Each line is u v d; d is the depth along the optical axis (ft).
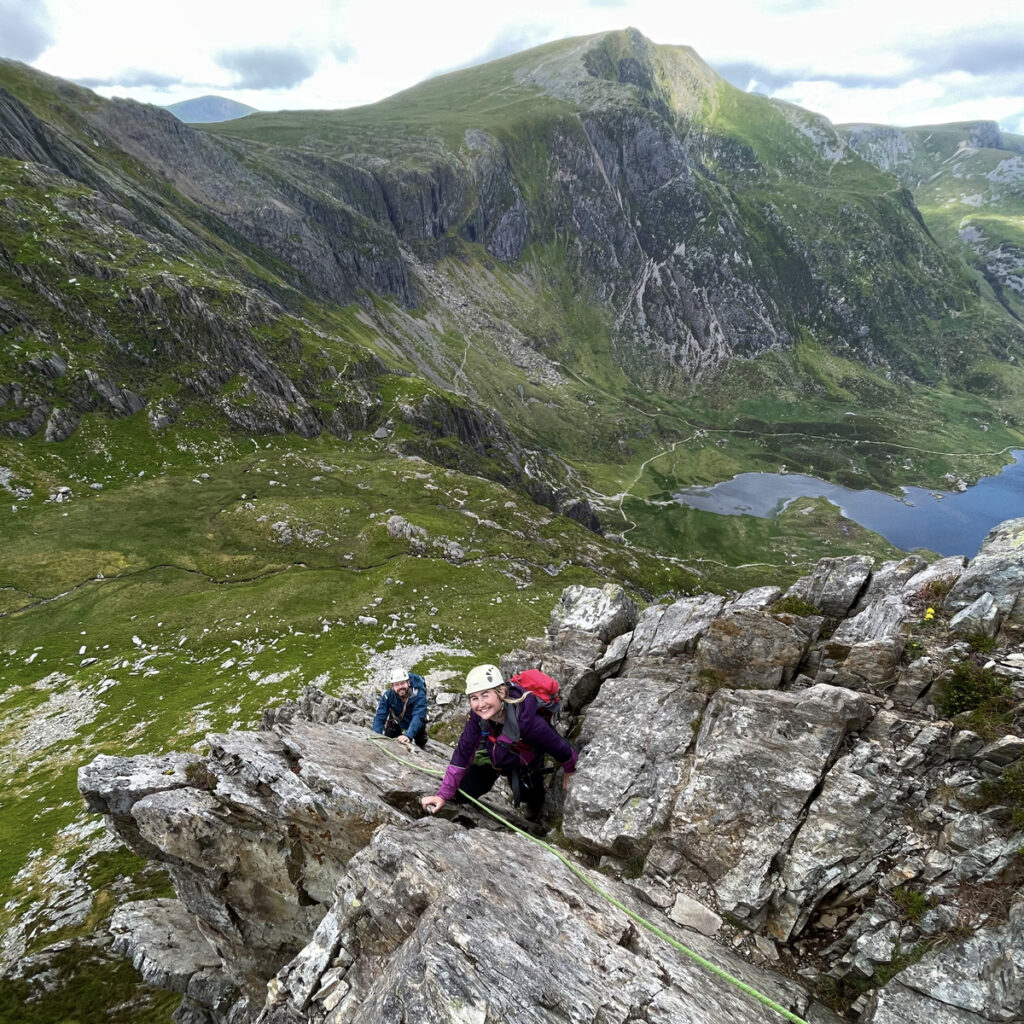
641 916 29.32
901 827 29.91
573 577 415.85
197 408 521.65
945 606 38.40
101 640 283.59
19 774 185.98
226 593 330.95
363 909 27.58
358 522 424.05
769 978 27.12
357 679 230.07
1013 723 30.48
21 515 386.93
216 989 58.80
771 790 33.47
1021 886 25.07
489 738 32.94
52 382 476.13
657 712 43.27
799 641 40.60
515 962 23.03
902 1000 23.77
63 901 113.91
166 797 37.76
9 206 565.94
